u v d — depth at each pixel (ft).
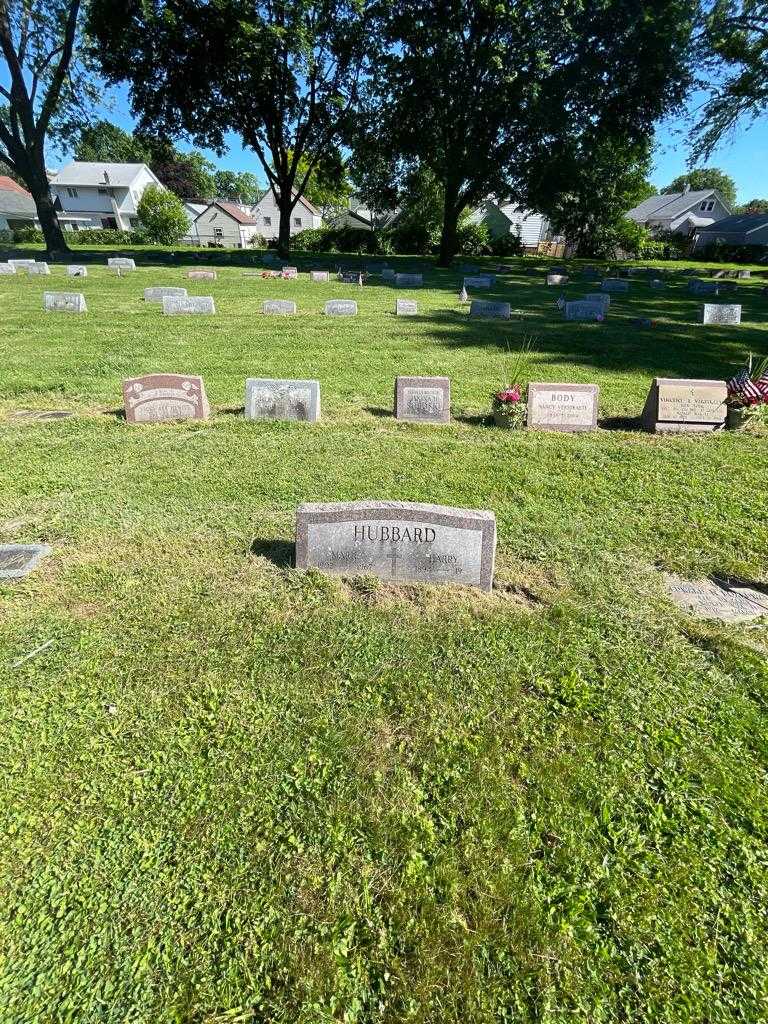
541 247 201.16
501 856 7.56
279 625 11.75
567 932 6.79
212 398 27.48
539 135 99.40
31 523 15.79
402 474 19.38
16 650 10.97
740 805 8.35
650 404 24.72
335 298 63.93
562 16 84.69
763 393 24.09
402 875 7.31
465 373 32.78
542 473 19.84
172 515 16.35
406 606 12.52
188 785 8.38
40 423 23.97
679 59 90.84
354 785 8.46
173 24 88.69
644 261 171.01
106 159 252.62
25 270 82.33
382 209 146.00
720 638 11.72
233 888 7.11
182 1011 6.02
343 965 6.40
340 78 105.70
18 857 7.41
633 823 8.06
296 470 19.48
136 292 63.26
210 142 112.37
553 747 9.21
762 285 97.66
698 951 6.64
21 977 6.27
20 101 96.94
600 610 12.58
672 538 15.75
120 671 10.49
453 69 95.66
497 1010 6.09
